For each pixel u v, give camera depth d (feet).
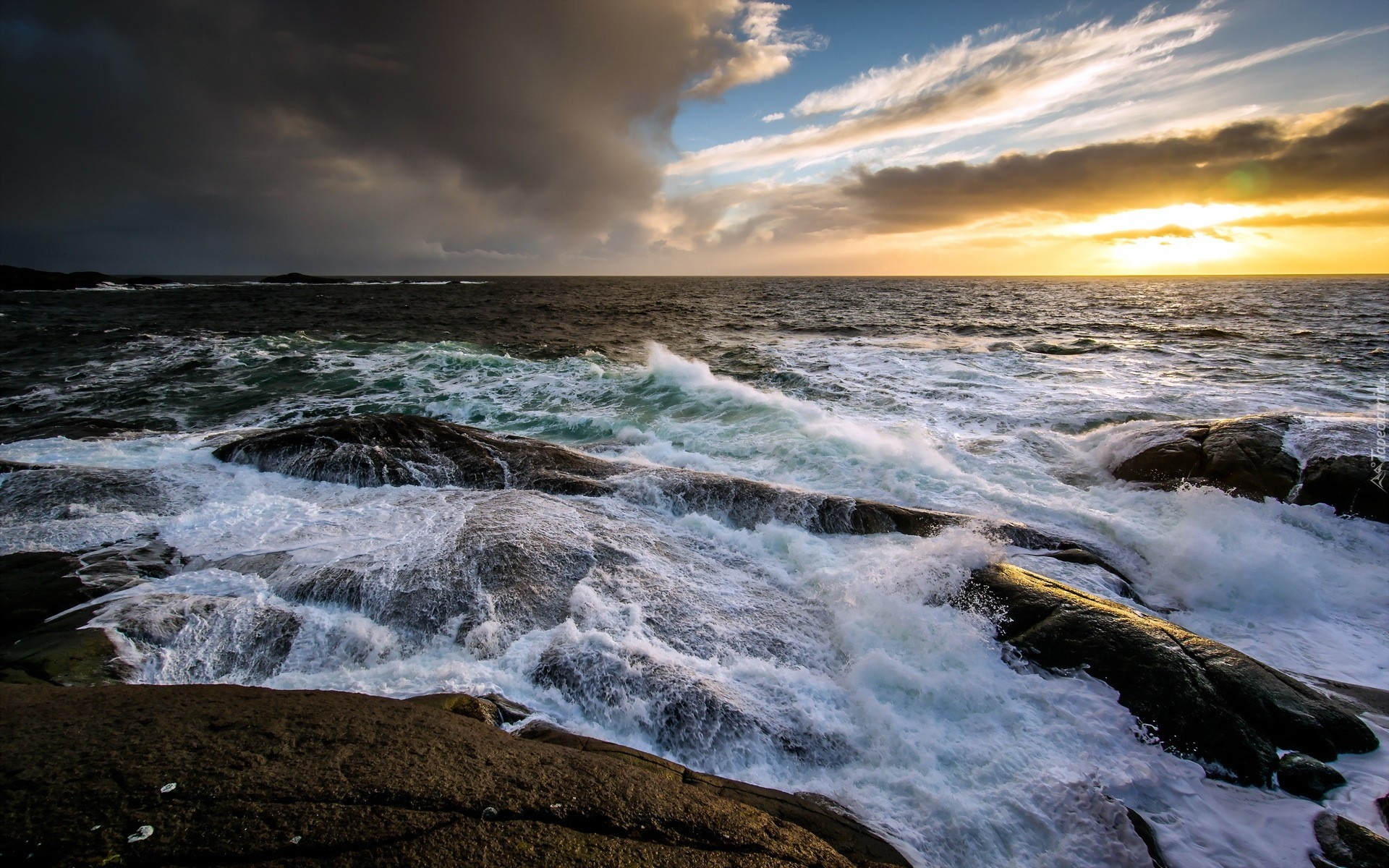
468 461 27.02
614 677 13.75
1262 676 13.99
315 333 79.46
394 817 8.34
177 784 8.61
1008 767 12.04
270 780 8.85
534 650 14.87
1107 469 29.17
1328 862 10.13
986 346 69.67
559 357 61.72
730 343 74.95
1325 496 24.26
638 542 20.75
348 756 9.55
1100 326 92.58
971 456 30.35
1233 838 10.74
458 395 44.39
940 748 12.60
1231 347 68.44
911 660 15.21
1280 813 11.27
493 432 36.42
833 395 44.93
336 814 8.27
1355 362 57.77
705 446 32.12
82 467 24.79
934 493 26.05
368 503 23.13
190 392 46.06
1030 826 10.84
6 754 9.07
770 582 19.24
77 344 67.72
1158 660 14.23
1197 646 14.89
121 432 36.06
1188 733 12.73
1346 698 14.90
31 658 13.35
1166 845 10.57
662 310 130.62
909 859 10.00
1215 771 12.10
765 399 39.70
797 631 16.71
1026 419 38.11
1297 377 50.72
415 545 19.36
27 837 7.50
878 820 10.85
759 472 28.86
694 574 19.20
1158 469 27.61
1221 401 41.68
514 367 53.78
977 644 15.66
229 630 15.17
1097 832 10.73
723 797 10.26
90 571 17.53
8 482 23.35
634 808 9.17
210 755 9.34
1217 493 25.07
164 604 15.81
